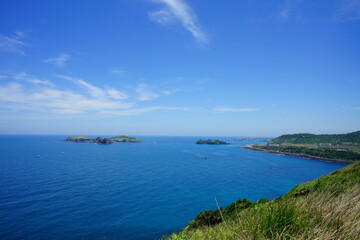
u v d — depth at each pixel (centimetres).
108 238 5150
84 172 13262
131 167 15588
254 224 466
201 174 13288
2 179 10825
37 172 12812
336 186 584
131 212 6888
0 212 6519
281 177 12350
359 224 390
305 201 526
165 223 6088
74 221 6062
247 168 15600
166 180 11575
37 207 7012
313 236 393
